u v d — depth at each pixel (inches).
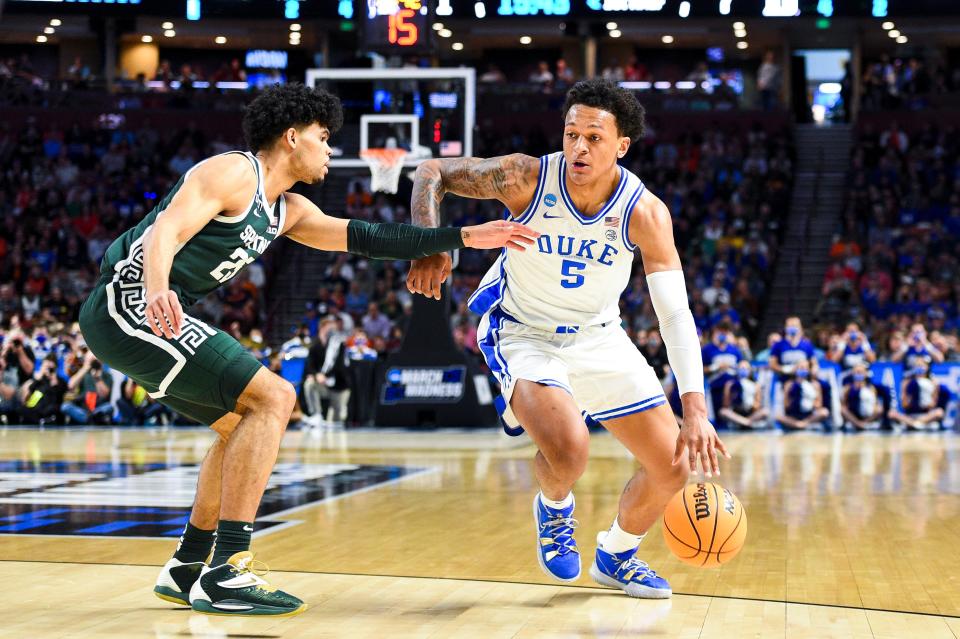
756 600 164.1
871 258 814.5
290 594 161.9
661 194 919.0
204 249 146.6
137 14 879.7
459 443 504.1
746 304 789.9
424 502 288.4
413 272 164.7
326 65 1033.5
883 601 163.3
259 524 246.4
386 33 596.4
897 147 944.3
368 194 915.4
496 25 994.1
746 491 313.6
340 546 214.8
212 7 890.1
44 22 1003.9
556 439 155.4
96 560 196.5
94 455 434.6
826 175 951.0
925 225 856.3
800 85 1047.0
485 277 180.9
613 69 1024.2
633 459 415.5
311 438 537.3
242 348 149.4
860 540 224.4
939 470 377.1
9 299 780.0
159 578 155.1
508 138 986.1
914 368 613.9
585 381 164.7
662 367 623.5
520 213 164.1
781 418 607.8
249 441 145.9
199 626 143.4
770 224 891.4
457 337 687.1
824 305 778.8
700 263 823.1
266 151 151.9
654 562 198.5
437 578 180.5
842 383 611.8
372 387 647.1
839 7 851.4
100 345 147.2
